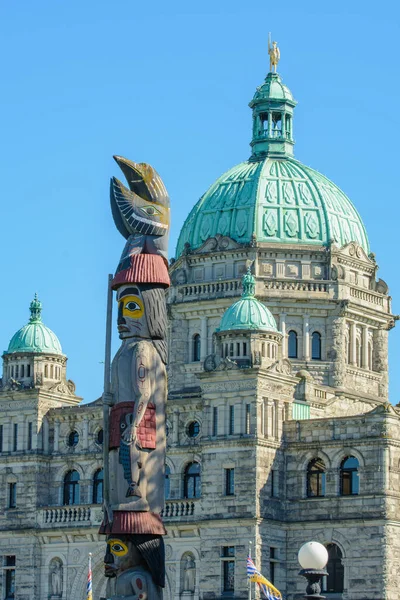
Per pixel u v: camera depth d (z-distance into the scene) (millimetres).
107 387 129250
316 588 106375
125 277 129750
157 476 127375
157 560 127000
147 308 129250
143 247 131000
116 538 126562
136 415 126625
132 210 131250
